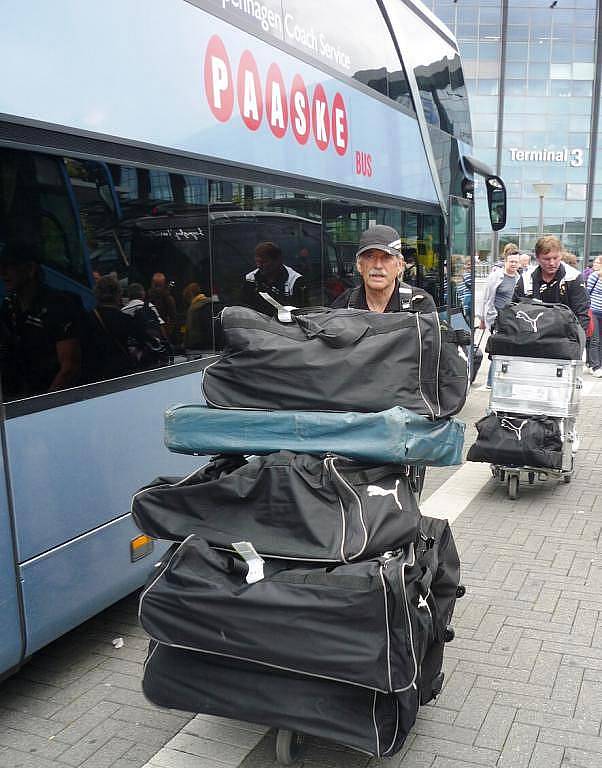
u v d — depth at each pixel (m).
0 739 3.27
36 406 3.32
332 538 2.59
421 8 8.90
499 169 38.75
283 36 5.43
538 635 4.09
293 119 5.52
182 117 4.24
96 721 3.39
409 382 2.82
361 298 3.96
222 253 4.66
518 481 6.44
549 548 5.32
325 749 3.14
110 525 3.76
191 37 4.32
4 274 3.18
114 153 3.74
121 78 3.77
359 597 2.43
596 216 38.75
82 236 3.58
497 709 3.42
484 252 39.22
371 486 2.69
